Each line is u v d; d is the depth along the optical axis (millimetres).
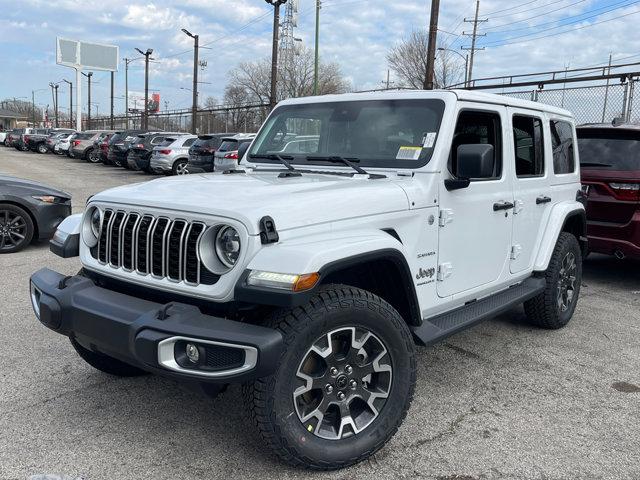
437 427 3438
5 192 7949
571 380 4184
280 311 2734
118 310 2770
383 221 3176
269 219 2672
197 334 2502
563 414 3646
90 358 3758
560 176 5168
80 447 3107
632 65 15289
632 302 6375
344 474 2926
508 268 4398
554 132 5113
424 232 3459
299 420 2754
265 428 2660
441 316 3770
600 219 6688
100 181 20047
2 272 6895
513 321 5586
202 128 44750
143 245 2990
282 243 2701
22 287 6223
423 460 3076
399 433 3354
